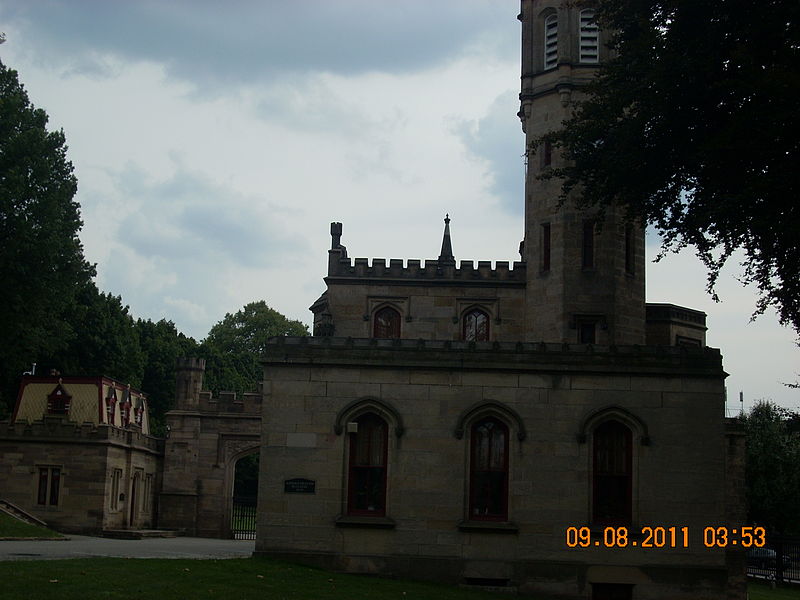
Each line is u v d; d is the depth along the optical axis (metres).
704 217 29.88
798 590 52.72
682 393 33.31
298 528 33.00
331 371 33.69
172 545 47.75
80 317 80.50
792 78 26.78
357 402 33.41
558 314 48.06
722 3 29.50
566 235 48.38
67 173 66.69
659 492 32.84
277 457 33.38
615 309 47.66
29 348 65.75
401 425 33.28
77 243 65.62
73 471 58.25
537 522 32.78
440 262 51.97
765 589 51.75
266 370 33.81
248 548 47.00
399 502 33.03
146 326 98.62
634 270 49.00
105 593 24.47
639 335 48.78
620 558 32.59
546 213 49.44
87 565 28.67
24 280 61.09
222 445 65.31
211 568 29.94
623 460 33.31
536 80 50.75
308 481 33.19
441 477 33.12
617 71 34.22
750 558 60.22
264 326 120.50
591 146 35.06
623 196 34.72
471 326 51.44
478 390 33.50
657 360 33.44
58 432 58.62
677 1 29.59
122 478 61.09
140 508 63.88
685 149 31.89
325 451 33.34
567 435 33.19
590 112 34.59
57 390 64.69
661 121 31.53
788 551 58.06
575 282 47.94
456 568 32.59
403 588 30.19
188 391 65.88
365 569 32.69
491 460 33.44
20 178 60.03
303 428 33.47
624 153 32.47
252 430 65.38
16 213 60.81
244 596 26.17
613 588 32.66
